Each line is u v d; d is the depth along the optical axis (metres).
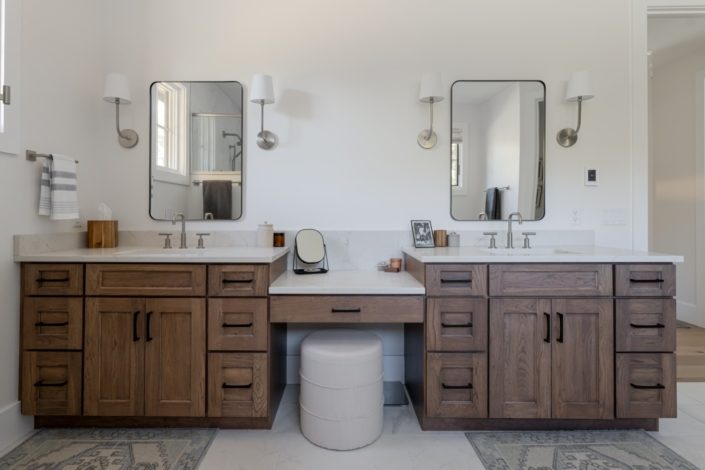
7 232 1.76
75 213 2.07
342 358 1.72
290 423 1.94
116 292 1.81
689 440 1.81
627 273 1.81
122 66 2.40
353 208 2.43
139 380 1.82
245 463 1.63
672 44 3.51
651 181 4.19
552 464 1.63
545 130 2.43
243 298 1.83
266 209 2.42
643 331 1.81
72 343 1.81
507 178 2.43
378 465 1.62
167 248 2.28
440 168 2.43
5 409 1.73
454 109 2.42
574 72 2.37
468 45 2.42
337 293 1.83
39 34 1.93
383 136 2.42
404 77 2.42
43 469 1.58
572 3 2.42
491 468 1.61
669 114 3.95
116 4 2.41
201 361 1.83
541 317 1.82
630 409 1.81
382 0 2.42
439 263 1.83
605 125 2.43
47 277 1.81
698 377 2.54
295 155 2.42
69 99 2.14
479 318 1.82
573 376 1.82
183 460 1.64
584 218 2.44
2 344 1.73
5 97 1.72
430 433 1.87
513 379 1.83
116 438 1.80
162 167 2.41
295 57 2.41
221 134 2.41
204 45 2.40
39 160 1.95
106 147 2.40
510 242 2.28
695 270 3.70
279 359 2.15
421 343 1.89
